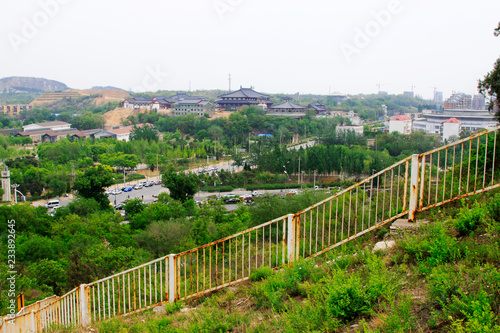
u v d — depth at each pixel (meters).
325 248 9.09
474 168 10.23
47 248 26.14
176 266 8.89
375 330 5.11
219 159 91.44
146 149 87.38
